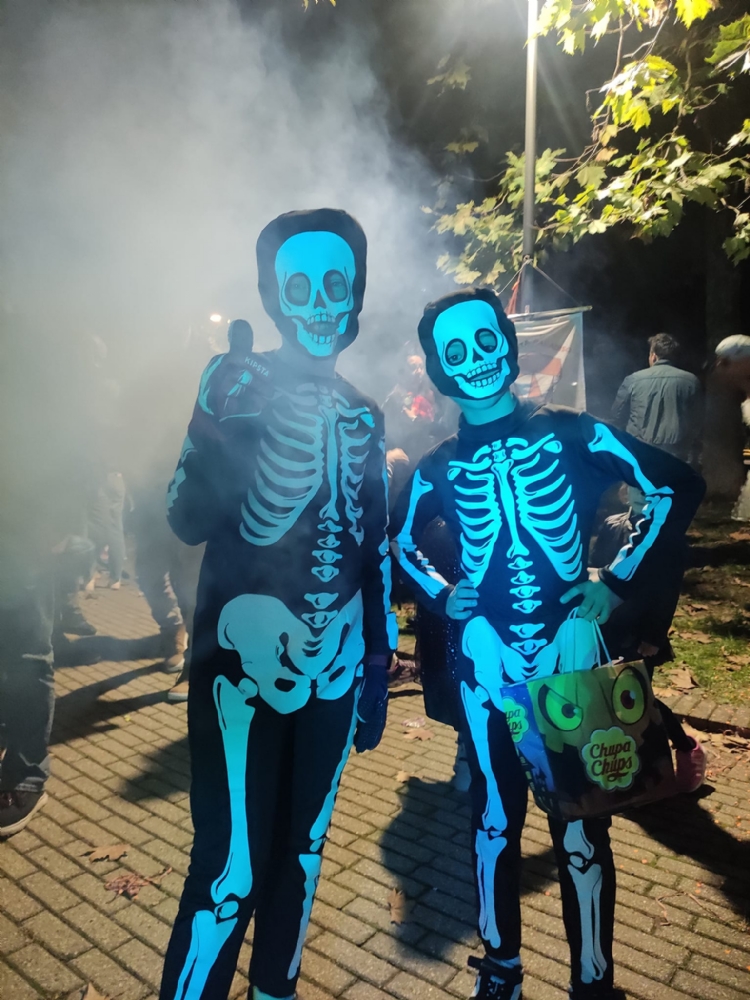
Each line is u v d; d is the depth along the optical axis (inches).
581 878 75.0
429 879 105.7
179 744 147.8
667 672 175.2
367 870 107.9
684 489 72.8
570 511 74.2
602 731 70.6
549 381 179.2
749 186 227.5
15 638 114.5
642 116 214.7
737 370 187.9
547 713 70.6
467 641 77.5
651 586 74.9
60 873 107.4
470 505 76.5
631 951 91.7
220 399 70.4
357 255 75.4
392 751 144.9
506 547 75.0
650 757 71.7
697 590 242.5
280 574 69.6
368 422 76.0
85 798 127.6
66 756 142.9
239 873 68.7
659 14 194.9
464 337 74.5
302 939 75.4
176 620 185.8
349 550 73.8
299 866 73.9
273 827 75.4
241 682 69.7
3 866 109.0
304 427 70.4
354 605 75.2
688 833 115.6
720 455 385.1
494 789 77.1
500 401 76.9
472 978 88.0
